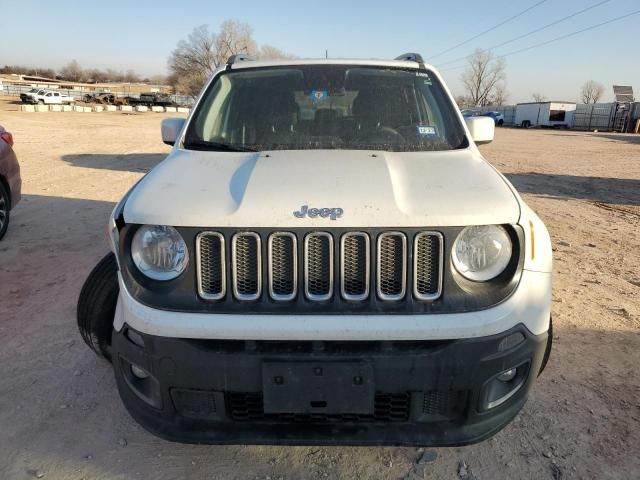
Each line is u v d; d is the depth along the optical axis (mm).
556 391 3033
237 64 3582
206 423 2141
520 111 56438
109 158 13422
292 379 1998
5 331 3703
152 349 2039
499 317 2016
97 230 6309
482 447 2590
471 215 2049
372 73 3430
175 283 2066
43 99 47250
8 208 5969
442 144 2945
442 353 1993
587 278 4938
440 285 2035
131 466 2457
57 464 2457
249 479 2387
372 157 2619
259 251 2020
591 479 2385
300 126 3064
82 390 3027
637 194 10172
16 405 2883
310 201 2082
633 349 3523
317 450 2580
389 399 2098
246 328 1974
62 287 4496
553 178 12180
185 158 2746
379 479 2391
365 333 1963
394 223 2016
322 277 2045
